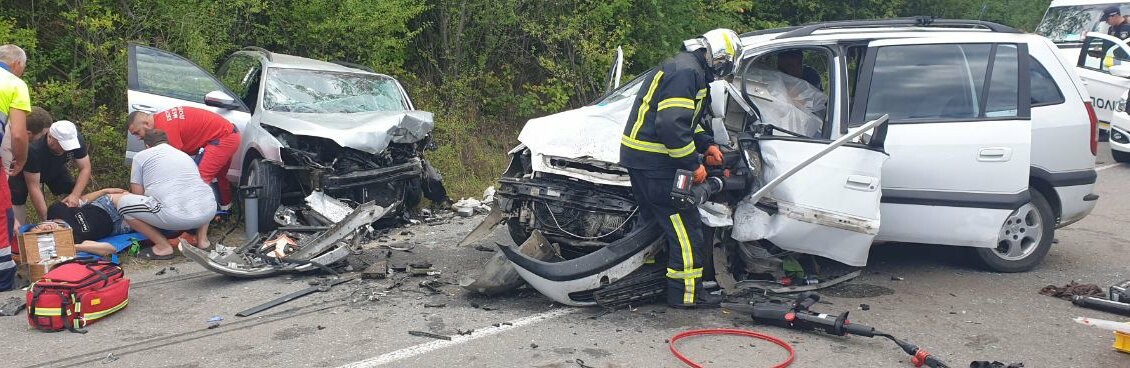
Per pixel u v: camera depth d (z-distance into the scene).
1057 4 14.73
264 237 6.90
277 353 4.51
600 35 12.16
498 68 12.34
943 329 4.96
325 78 8.60
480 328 4.92
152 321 5.08
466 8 11.61
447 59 11.72
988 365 4.18
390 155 7.82
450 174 9.93
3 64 5.91
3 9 9.20
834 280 5.85
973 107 5.85
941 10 17.38
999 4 18.55
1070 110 6.19
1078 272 6.25
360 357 4.44
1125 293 5.29
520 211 5.69
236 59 9.27
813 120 5.81
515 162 5.87
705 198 4.98
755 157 5.44
